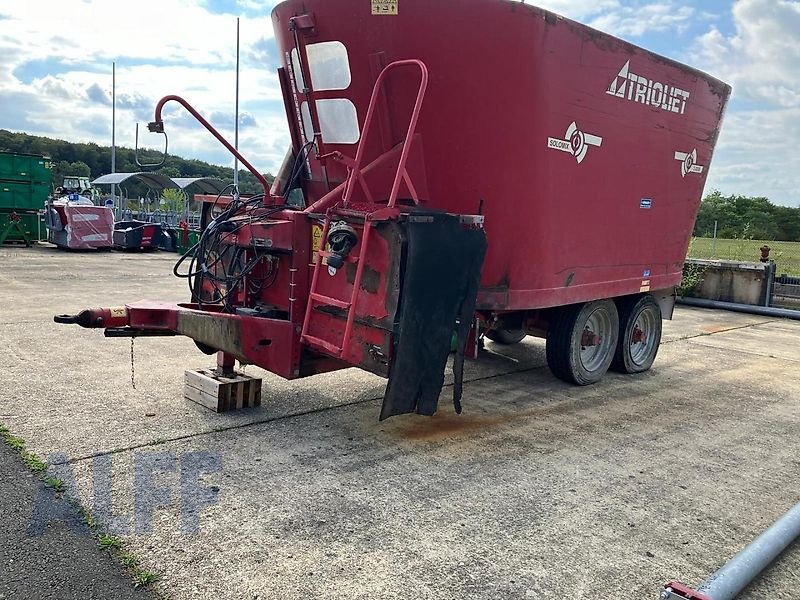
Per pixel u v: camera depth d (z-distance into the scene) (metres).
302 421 4.80
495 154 4.75
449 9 4.36
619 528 3.42
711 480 4.14
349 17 4.48
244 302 5.02
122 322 4.26
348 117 4.88
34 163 19.31
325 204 5.06
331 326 4.32
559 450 4.53
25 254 17.42
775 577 3.07
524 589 2.80
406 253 3.90
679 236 7.04
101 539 2.97
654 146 6.17
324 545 3.07
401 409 4.03
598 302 6.22
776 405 6.01
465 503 3.61
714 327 10.67
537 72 4.69
